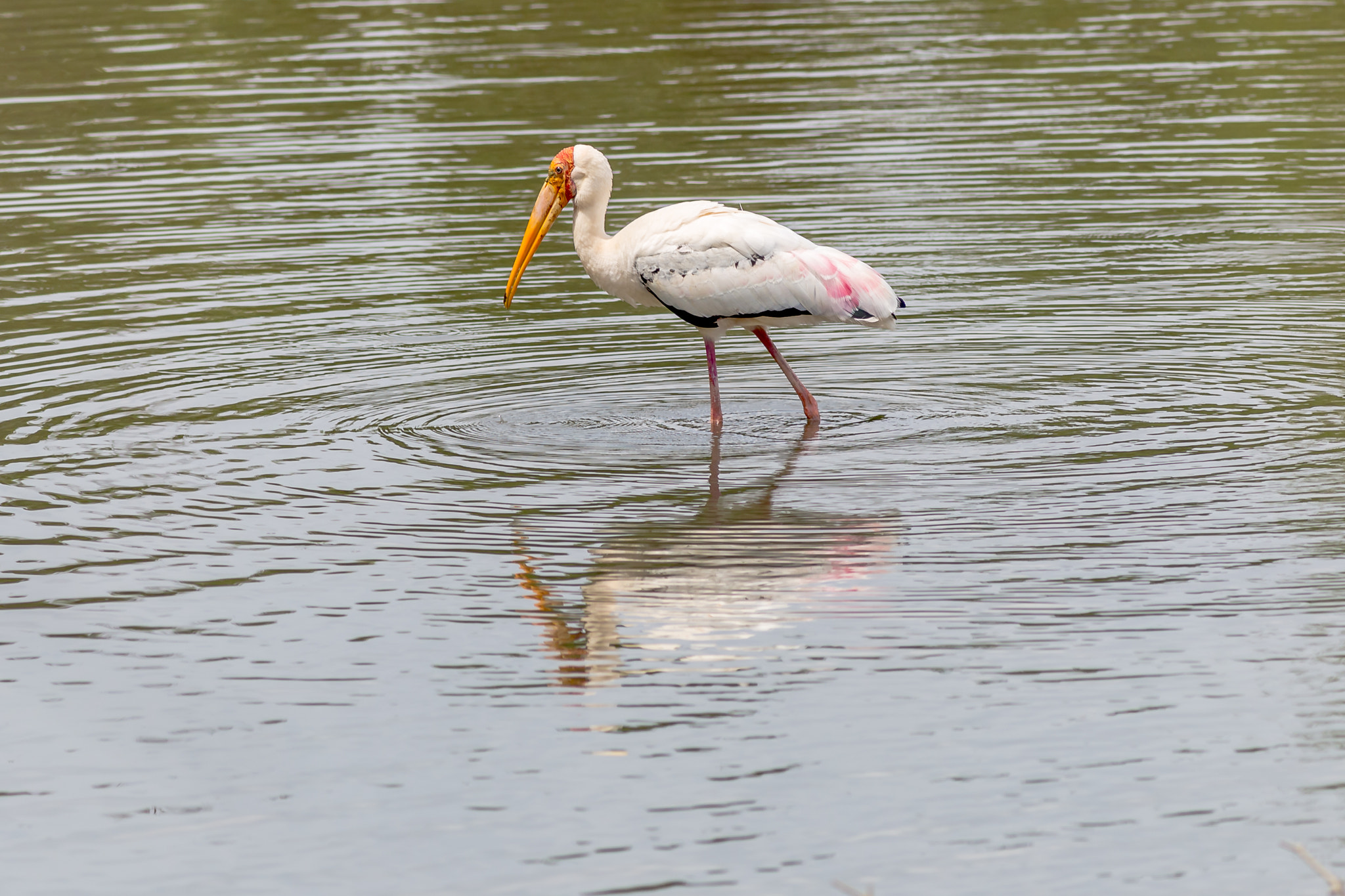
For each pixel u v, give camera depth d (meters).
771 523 11.58
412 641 9.98
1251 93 26.11
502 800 8.31
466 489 12.42
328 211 21.44
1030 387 14.64
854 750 8.63
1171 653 9.49
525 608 10.37
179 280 18.80
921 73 28.08
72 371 15.66
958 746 8.64
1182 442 12.98
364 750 8.83
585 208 14.27
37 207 22.02
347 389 15.00
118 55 30.42
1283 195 20.97
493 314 17.47
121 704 9.40
